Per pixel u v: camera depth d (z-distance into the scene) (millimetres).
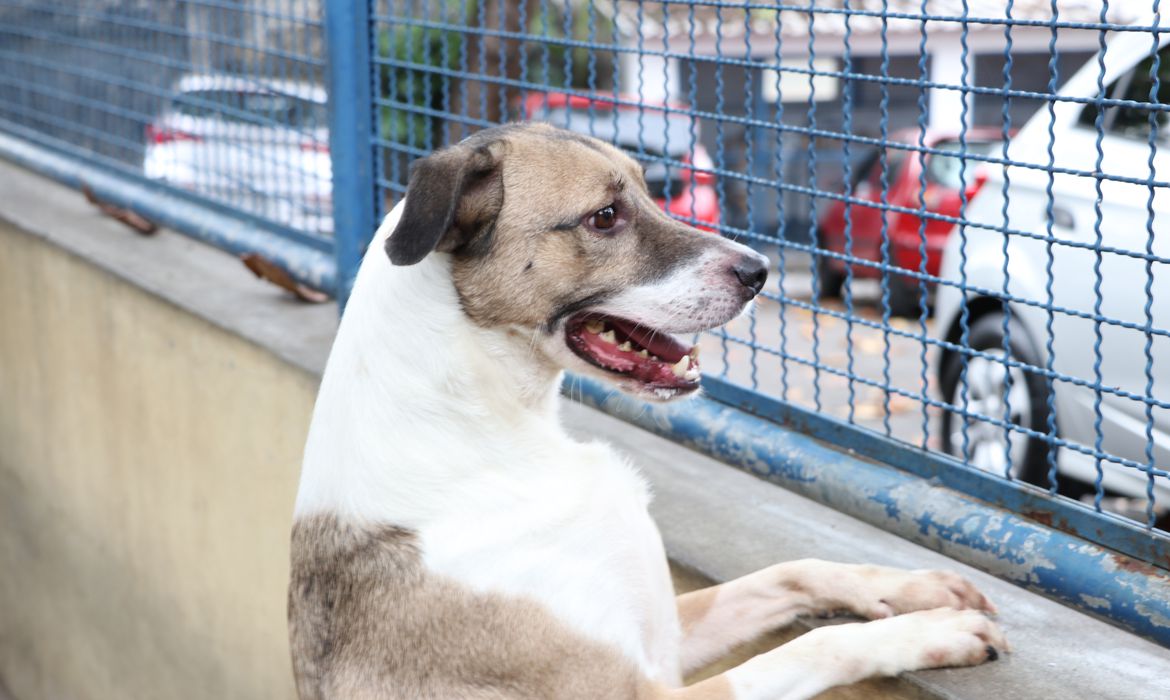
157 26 5312
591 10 3268
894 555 2861
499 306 2590
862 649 2350
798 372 9617
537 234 2600
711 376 3271
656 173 7980
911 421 7941
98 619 5383
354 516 2547
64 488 5492
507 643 2379
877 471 2822
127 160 5738
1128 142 4277
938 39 13031
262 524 4039
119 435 4906
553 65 8477
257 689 4223
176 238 5344
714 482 3299
